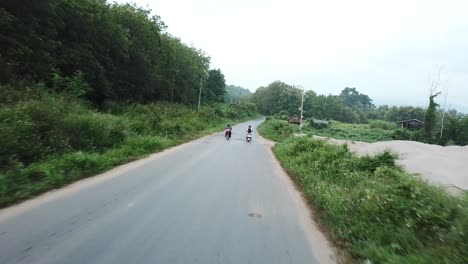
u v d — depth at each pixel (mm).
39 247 3930
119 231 4664
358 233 5176
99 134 11523
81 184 7184
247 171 11141
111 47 31719
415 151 22172
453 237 4457
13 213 5027
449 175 13367
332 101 123188
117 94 35219
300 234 5297
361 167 10602
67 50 24688
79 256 3789
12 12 18734
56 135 9336
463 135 61875
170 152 14164
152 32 41750
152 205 6062
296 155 15211
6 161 7145
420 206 5477
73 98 13859
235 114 78625
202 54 76250
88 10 26344
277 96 136125
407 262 4000
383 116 141750
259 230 5266
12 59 17641
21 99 10500
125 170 9195
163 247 4254
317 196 7445
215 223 5387
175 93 61250
